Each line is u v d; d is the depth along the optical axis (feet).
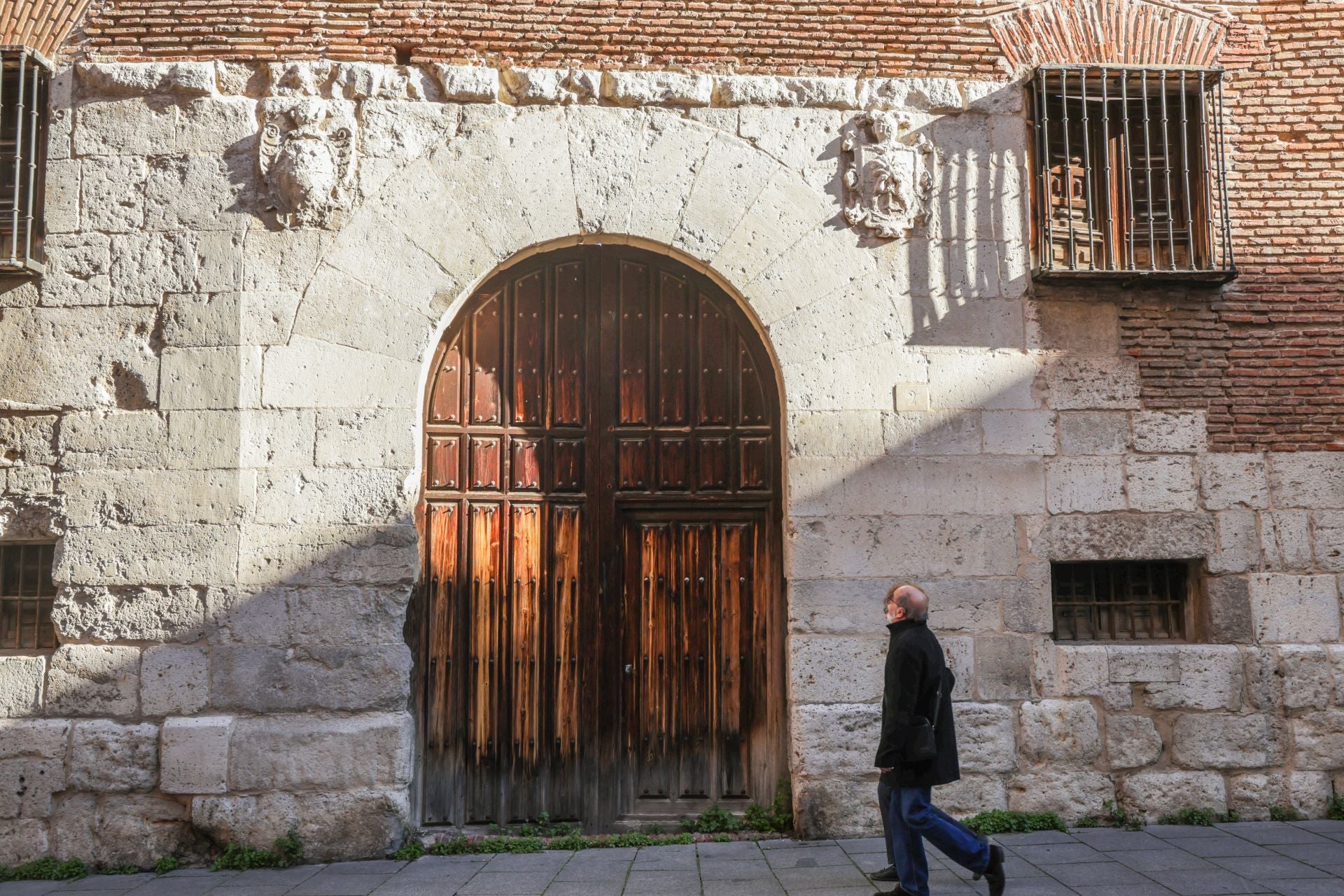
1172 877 17.78
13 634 22.17
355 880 19.17
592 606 23.17
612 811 22.63
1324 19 24.44
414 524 22.06
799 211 23.26
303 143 22.52
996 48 23.97
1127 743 21.95
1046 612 22.35
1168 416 23.11
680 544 23.50
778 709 22.94
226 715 21.18
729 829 22.30
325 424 22.08
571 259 24.03
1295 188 24.03
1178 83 24.00
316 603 21.59
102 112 22.76
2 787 20.72
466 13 23.29
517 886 18.39
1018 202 23.56
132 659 21.27
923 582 22.33
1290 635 22.58
